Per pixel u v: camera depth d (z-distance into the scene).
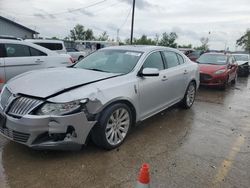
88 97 3.48
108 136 3.89
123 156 3.83
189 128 5.20
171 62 5.69
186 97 6.36
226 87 10.81
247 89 10.90
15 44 6.59
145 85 4.53
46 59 7.16
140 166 3.57
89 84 3.73
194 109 6.73
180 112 6.33
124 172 3.40
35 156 3.68
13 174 3.24
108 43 29.84
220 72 9.80
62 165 3.49
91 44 29.09
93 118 3.59
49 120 3.28
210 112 6.52
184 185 3.18
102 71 4.53
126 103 4.17
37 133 3.31
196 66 6.72
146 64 4.79
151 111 4.90
